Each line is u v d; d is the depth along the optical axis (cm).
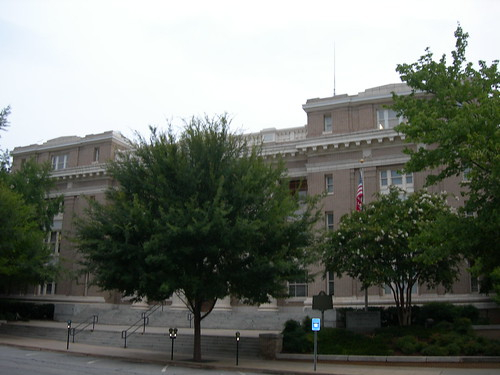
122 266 2086
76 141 4625
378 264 2417
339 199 3466
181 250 2019
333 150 3553
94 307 3972
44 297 4300
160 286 2031
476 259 1938
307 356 2175
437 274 2445
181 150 2275
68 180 4497
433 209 2456
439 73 2073
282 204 2197
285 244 2219
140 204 2134
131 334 2800
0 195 3169
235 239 2041
